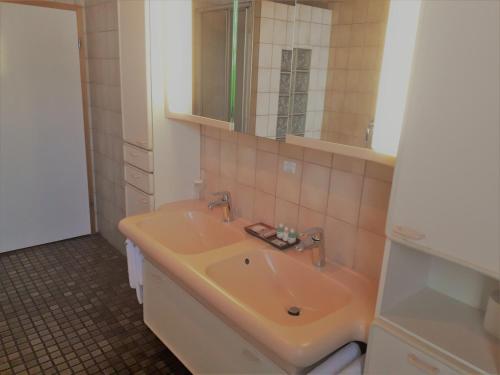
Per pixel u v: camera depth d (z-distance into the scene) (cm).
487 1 88
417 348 116
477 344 114
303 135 155
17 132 314
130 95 240
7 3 291
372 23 132
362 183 162
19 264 315
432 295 137
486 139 93
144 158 239
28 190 330
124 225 207
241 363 158
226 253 178
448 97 97
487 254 97
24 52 304
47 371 208
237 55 188
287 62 164
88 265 317
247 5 180
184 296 186
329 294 162
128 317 254
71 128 339
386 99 129
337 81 144
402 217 112
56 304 265
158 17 216
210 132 240
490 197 94
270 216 208
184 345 195
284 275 179
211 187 249
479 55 91
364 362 136
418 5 118
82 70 333
